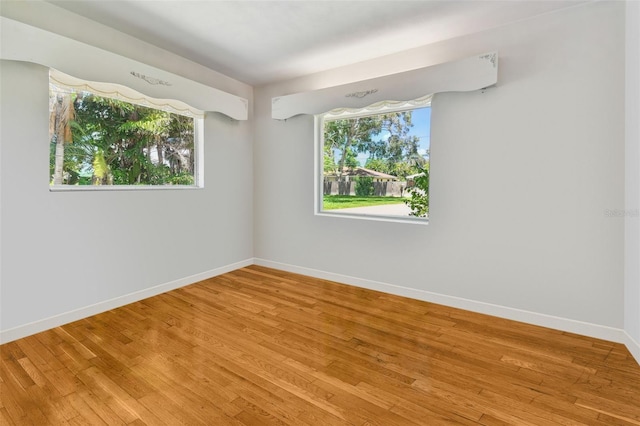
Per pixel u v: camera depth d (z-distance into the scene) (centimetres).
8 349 221
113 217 293
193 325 262
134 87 280
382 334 248
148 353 218
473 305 291
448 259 302
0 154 225
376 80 313
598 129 231
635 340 210
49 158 251
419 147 332
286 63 352
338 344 232
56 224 255
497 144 271
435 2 235
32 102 239
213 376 192
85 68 248
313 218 392
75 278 268
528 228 262
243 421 156
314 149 388
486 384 185
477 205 284
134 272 311
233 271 418
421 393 177
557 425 153
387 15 253
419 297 321
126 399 171
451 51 292
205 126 375
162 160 345
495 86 270
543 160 253
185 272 361
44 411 162
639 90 199
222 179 399
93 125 289
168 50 321
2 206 227
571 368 200
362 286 358
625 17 219
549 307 257
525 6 238
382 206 359
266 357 214
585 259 241
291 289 352
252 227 444
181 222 354
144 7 245
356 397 174
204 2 237
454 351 222
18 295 236
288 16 255
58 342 231
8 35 211
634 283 211
